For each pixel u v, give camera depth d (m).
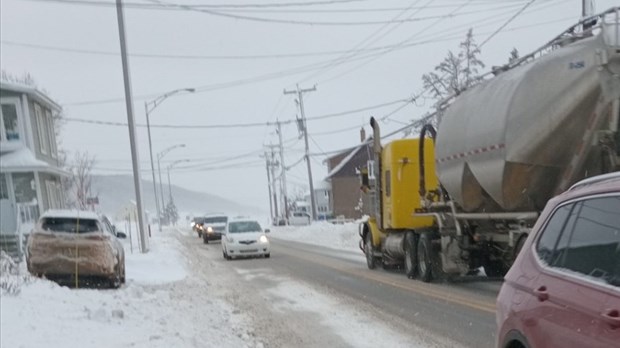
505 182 12.33
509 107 11.96
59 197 38.50
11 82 32.06
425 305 12.30
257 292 15.55
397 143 18.42
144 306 11.78
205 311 12.05
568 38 11.80
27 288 11.26
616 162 11.01
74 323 8.91
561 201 4.83
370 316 11.38
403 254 18.28
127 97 28.45
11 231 22.66
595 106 11.10
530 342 4.48
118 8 28.17
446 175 14.87
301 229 51.50
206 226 43.25
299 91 62.09
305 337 9.73
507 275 5.23
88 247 15.15
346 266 22.03
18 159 31.55
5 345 7.17
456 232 15.14
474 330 9.59
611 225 3.96
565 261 4.41
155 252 29.23
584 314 3.84
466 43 53.97
